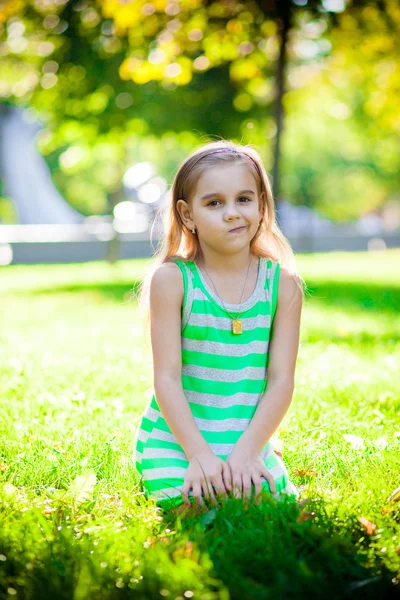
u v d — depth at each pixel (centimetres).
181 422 263
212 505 253
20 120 2912
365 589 201
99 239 2334
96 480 293
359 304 971
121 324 796
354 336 698
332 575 207
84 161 1702
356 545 225
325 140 3062
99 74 1191
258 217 279
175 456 270
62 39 1154
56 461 311
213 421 274
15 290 1210
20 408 408
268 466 273
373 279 1434
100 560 210
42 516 242
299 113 1714
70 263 2080
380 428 370
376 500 261
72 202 3675
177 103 1289
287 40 1081
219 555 214
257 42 1119
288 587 196
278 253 300
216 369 276
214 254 280
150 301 278
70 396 433
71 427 366
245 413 278
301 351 610
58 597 192
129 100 1257
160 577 198
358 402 429
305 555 218
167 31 1048
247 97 1310
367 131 1759
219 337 275
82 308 945
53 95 1257
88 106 1266
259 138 1348
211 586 197
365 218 4834
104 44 1162
